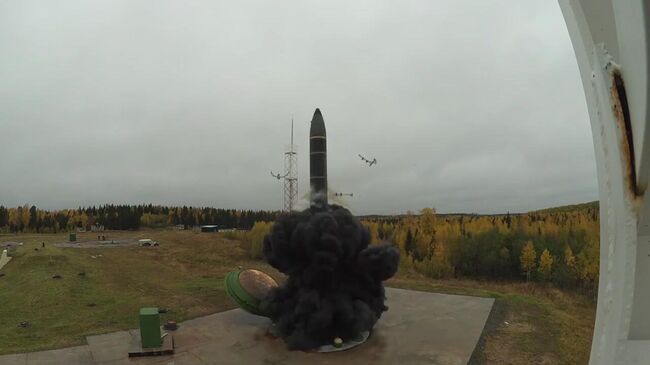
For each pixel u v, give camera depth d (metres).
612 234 3.06
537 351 16.02
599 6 3.11
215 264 37.41
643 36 2.54
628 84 2.85
